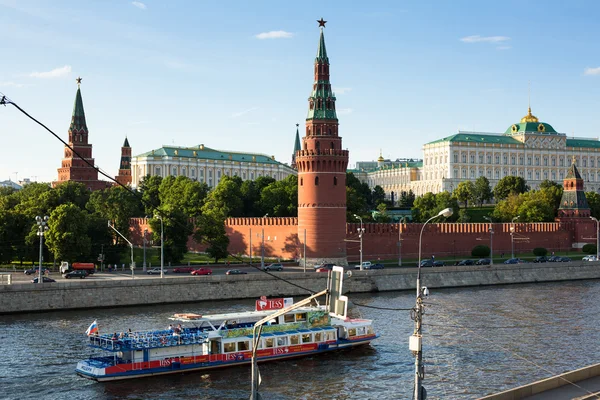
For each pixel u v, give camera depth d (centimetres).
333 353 8725
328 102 15375
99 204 18400
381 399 6750
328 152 15162
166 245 15125
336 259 15212
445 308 11506
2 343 8662
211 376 7725
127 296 11556
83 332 9262
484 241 18762
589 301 12338
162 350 7769
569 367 7794
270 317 4497
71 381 7306
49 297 10962
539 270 15775
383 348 8775
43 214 15875
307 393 7006
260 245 17362
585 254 19812
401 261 16575
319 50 15425
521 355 8294
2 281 12069
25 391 6969
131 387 7238
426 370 7738
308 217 15262
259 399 4494
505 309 11388
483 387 7088
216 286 12350
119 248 16162
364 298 12725
